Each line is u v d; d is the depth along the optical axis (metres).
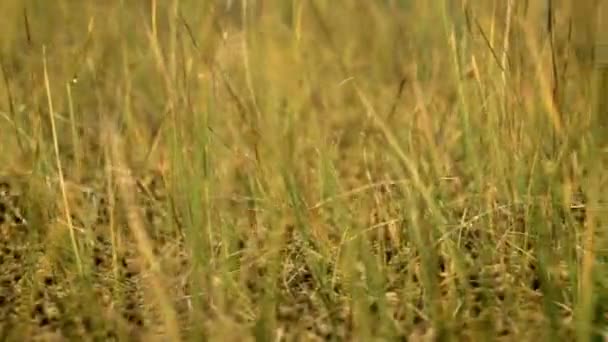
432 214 1.64
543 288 1.48
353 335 1.48
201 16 2.04
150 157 2.08
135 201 1.81
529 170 1.72
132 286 1.68
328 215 1.82
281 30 2.28
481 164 1.80
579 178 1.66
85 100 2.23
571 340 1.41
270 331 1.43
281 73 2.02
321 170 1.83
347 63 2.43
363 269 1.65
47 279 1.71
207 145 1.74
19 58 2.43
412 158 1.77
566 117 1.72
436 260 1.60
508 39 1.76
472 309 1.53
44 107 2.15
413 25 2.41
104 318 1.53
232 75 2.08
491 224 1.71
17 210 1.93
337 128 2.28
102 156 2.09
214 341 1.44
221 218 1.74
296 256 1.73
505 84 1.74
